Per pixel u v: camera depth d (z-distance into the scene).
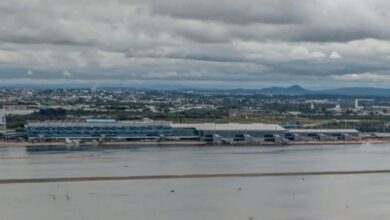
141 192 173.12
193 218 142.00
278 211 150.75
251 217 143.75
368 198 168.75
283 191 178.00
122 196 166.75
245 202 160.62
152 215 144.25
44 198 163.25
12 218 140.88
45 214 144.50
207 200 162.38
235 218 142.75
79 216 142.62
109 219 140.00
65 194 169.25
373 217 146.12
